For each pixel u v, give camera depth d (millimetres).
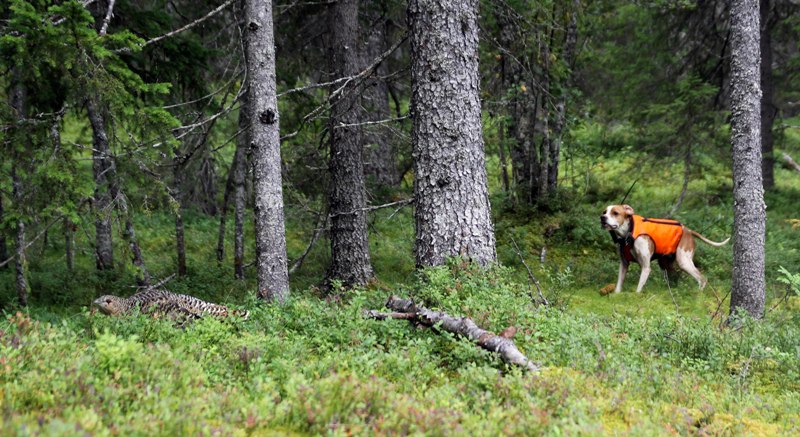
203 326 5684
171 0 11789
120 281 10438
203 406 3795
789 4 16922
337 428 3631
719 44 17297
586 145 16109
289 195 11117
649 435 3957
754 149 8758
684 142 16859
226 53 11055
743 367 6074
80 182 7016
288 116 11039
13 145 6965
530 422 3904
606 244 13570
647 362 5840
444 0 7562
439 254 7660
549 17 11867
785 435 4422
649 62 17984
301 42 12852
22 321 5012
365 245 10883
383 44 15047
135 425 3348
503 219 14617
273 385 4246
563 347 5645
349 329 5812
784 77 18094
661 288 11508
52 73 8586
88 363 4215
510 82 14461
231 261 13430
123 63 7094
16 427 2996
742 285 8859
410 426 3688
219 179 18719
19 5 6203
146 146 7680
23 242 7316
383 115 14078
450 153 7621
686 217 15789
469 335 5641
